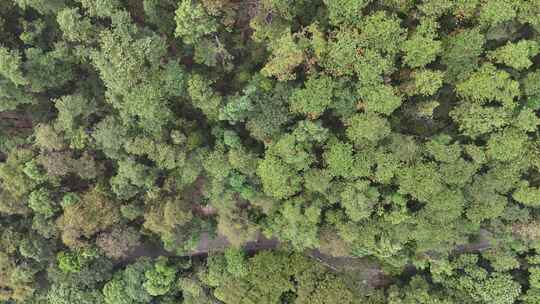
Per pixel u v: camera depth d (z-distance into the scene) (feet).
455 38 90.02
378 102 91.30
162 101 97.04
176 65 94.38
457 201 97.40
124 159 102.12
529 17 87.30
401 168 98.17
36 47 99.40
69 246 107.24
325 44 89.51
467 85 92.79
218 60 99.45
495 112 92.58
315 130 94.17
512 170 97.55
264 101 95.25
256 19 91.45
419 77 91.30
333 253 105.60
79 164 101.40
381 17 87.51
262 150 103.65
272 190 100.12
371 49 89.66
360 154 97.40
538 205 101.65
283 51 87.35
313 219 100.12
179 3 91.15
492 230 107.76
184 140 100.94
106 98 100.01
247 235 105.40
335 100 94.63
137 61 90.43
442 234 101.40
